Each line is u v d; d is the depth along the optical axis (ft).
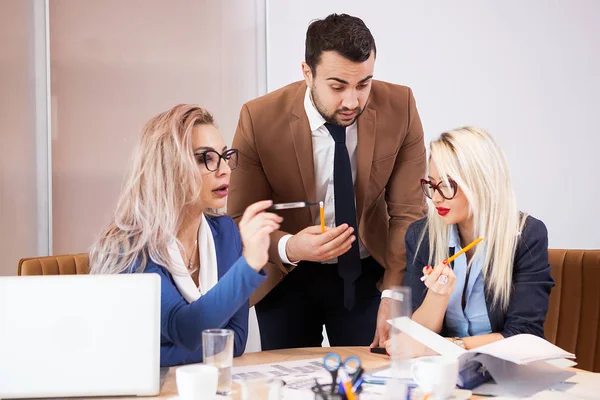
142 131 6.15
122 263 5.81
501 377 4.88
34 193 10.91
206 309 5.22
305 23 12.30
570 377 5.01
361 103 7.32
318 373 5.18
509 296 6.36
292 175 7.93
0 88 10.66
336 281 8.07
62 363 4.52
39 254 10.95
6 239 10.74
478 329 6.48
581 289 7.42
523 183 12.29
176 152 5.96
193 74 11.96
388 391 4.32
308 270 8.07
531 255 6.40
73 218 11.20
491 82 12.21
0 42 10.64
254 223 5.16
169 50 11.79
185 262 6.17
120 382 4.56
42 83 10.94
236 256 6.48
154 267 5.82
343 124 7.39
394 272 8.03
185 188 5.96
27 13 10.82
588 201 12.30
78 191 11.23
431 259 6.86
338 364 4.58
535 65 12.20
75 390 4.54
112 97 11.43
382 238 8.29
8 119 10.73
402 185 8.21
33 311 4.51
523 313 6.25
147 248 5.90
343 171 7.76
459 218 6.51
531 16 12.16
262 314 8.32
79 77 11.21
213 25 12.06
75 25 11.17
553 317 7.54
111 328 4.55
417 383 4.48
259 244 5.13
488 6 12.12
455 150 6.45
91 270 5.96
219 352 4.58
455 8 12.12
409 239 7.23
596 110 12.27
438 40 12.16
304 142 7.86
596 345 7.30
